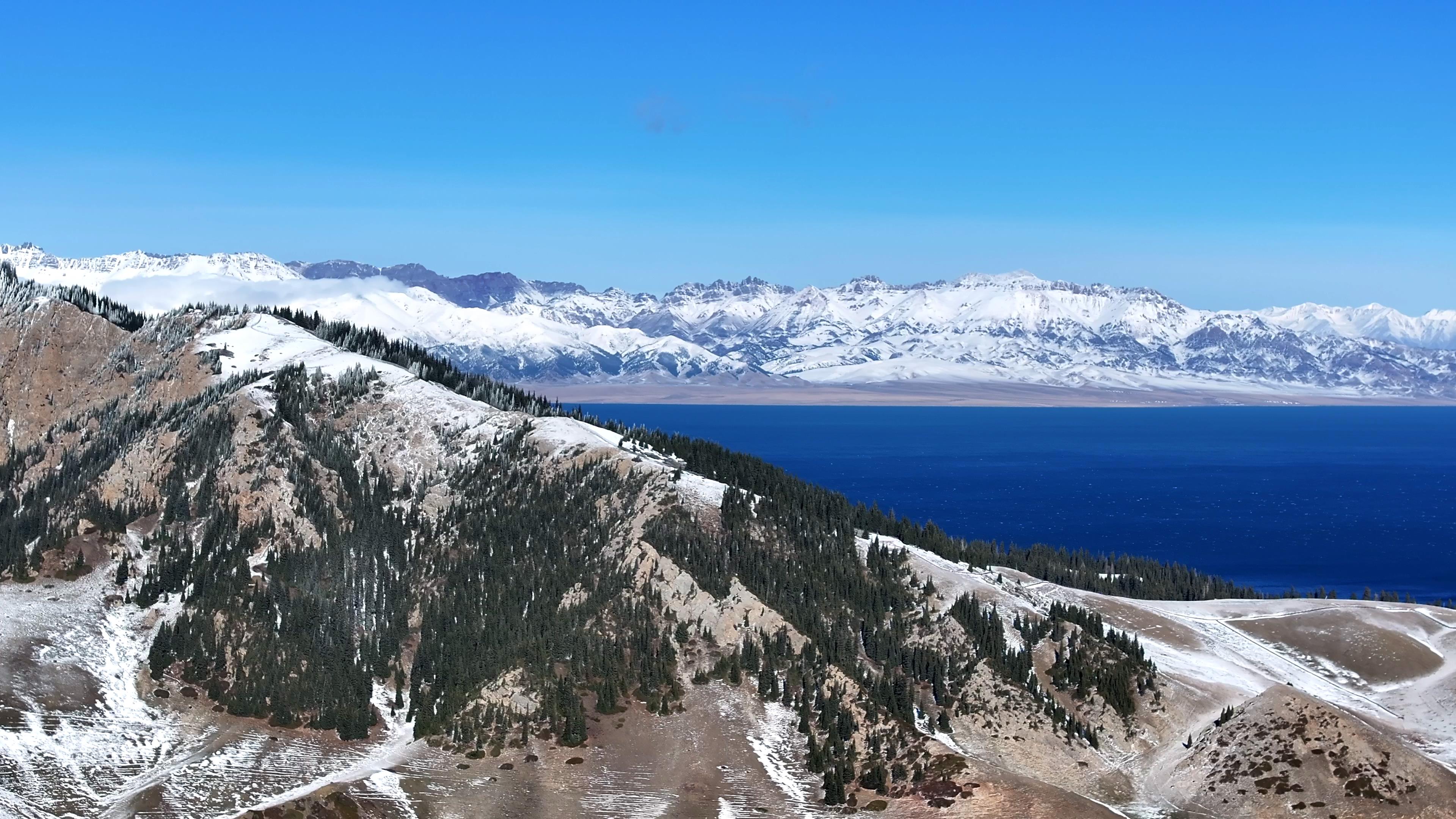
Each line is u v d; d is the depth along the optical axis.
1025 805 140.25
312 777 145.25
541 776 151.25
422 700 168.12
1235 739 157.25
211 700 165.88
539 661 172.38
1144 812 150.00
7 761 137.38
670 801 145.50
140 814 128.00
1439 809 140.62
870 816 143.25
